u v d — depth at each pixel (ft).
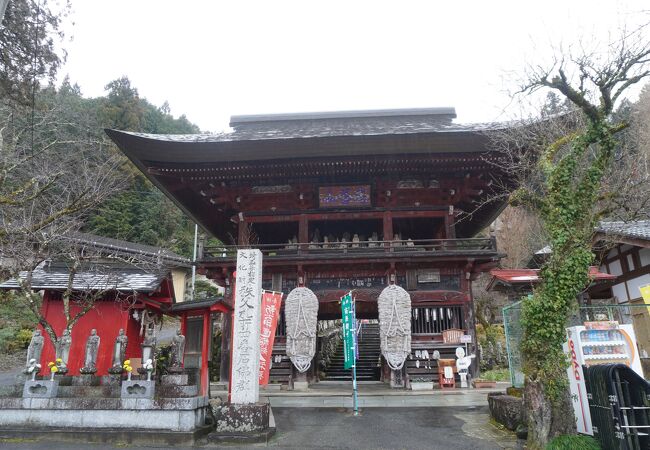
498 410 31.89
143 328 41.83
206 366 35.12
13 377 58.54
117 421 29.27
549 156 30.71
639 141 42.70
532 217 89.86
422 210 62.28
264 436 28.99
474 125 62.03
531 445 25.52
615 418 22.61
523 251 109.70
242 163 58.23
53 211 40.24
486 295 90.02
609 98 26.96
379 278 56.90
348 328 40.04
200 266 58.34
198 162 57.72
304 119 80.89
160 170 59.31
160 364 38.45
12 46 51.37
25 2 49.39
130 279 40.14
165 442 28.30
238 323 32.19
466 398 43.06
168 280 42.42
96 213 132.46
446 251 54.85
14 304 83.87
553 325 26.25
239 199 63.31
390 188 61.46
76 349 39.78
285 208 63.82
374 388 51.24
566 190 27.68
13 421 29.68
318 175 62.08
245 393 30.94
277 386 52.24
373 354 79.41
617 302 70.33
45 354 39.81
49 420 29.58
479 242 57.47
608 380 23.25
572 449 23.15
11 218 38.93
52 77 55.88
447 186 61.36
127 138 54.13
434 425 32.94
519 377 37.47
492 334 78.95
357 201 62.64
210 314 36.68
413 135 54.19
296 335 52.85
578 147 27.94
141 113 171.22
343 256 55.01
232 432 29.30
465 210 70.49
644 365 47.03
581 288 26.63
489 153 54.85
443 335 53.26
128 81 179.22
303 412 37.83
